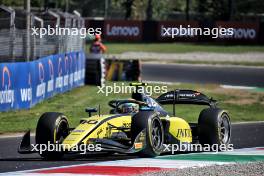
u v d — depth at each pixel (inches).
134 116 1544.0
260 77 4813.0
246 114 3002.0
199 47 7057.1
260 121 2736.2
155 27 7603.4
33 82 2906.0
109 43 7642.7
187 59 6102.4
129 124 1614.2
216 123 1722.4
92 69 4055.1
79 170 1391.5
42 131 1535.4
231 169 1381.6
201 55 6417.3
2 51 2901.1
